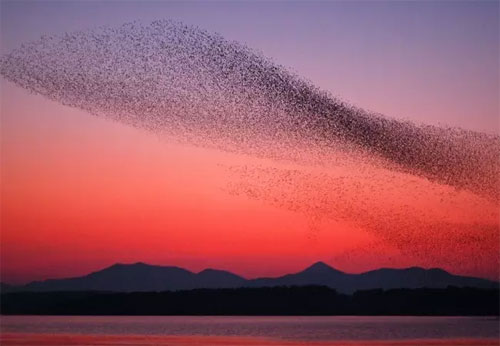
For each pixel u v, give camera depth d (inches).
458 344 3193.9
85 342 3289.9
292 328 4586.6
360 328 4554.6
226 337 3703.3
